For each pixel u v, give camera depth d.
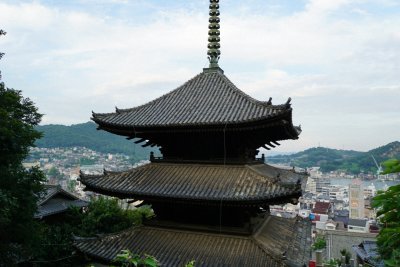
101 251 18.33
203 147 19.55
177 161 20.17
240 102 19.44
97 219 41.59
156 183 18.72
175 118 19.08
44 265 33.44
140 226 19.98
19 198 24.83
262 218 20.83
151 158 20.88
